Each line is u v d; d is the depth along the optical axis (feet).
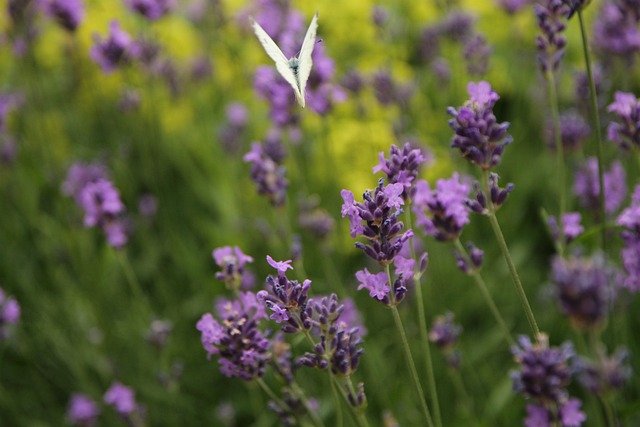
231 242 2.50
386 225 1.52
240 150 2.75
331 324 1.55
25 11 2.59
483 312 2.35
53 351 2.39
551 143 2.06
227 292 2.39
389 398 2.09
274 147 2.08
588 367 1.42
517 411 2.10
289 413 1.72
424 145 2.47
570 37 3.34
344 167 2.78
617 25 2.17
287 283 1.53
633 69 2.22
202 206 2.91
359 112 2.45
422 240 2.22
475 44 2.42
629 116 1.74
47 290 2.61
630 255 1.65
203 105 3.15
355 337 1.61
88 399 2.25
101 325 2.36
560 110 2.82
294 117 2.17
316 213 2.13
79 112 3.20
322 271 2.35
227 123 2.75
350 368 1.57
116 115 3.10
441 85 2.70
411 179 1.60
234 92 3.23
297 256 1.91
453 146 1.59
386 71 2.39
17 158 2.79
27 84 2.92
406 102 2.44
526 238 2.53
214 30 3.11
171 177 3.00
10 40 2.72
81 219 2.50
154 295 2.63
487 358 2.27
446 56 3.10
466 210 1.67
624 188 1.99
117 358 2.40
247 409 2.30
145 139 2.92
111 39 2.35
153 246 2.61
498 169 2.67
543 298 2.26
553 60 1.87
